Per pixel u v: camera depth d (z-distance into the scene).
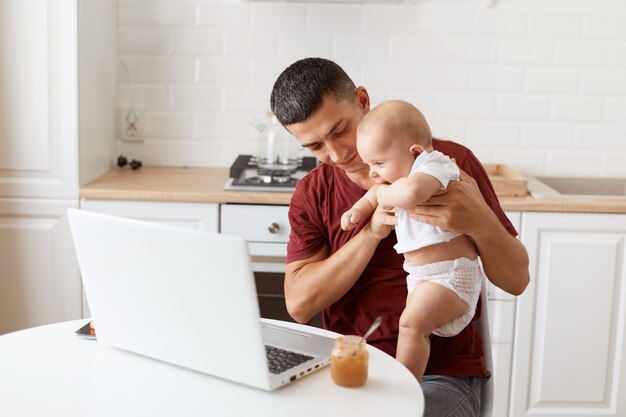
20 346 1.69
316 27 3.41
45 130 3.00
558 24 3.42
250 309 1.42
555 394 3.03
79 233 1.59
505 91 3.46
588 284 2.98
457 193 1.76
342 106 1.85
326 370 1.58
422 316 1.82
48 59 2.97
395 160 1.82
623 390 3.04
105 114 3.33
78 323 1.84
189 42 3.44
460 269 1.86
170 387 1.50
